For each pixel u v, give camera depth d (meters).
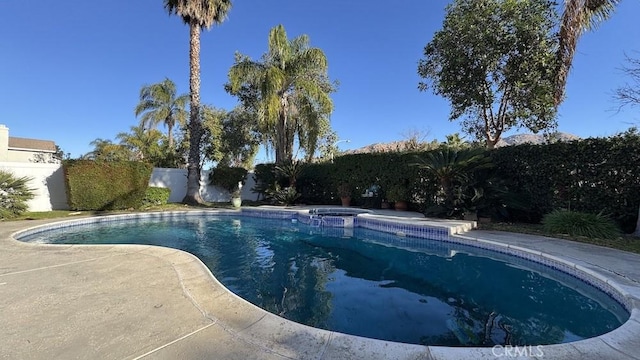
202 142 21.20
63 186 12.44
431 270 5.45
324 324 3.35
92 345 2.26
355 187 13.88
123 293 3.33
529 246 5.80
